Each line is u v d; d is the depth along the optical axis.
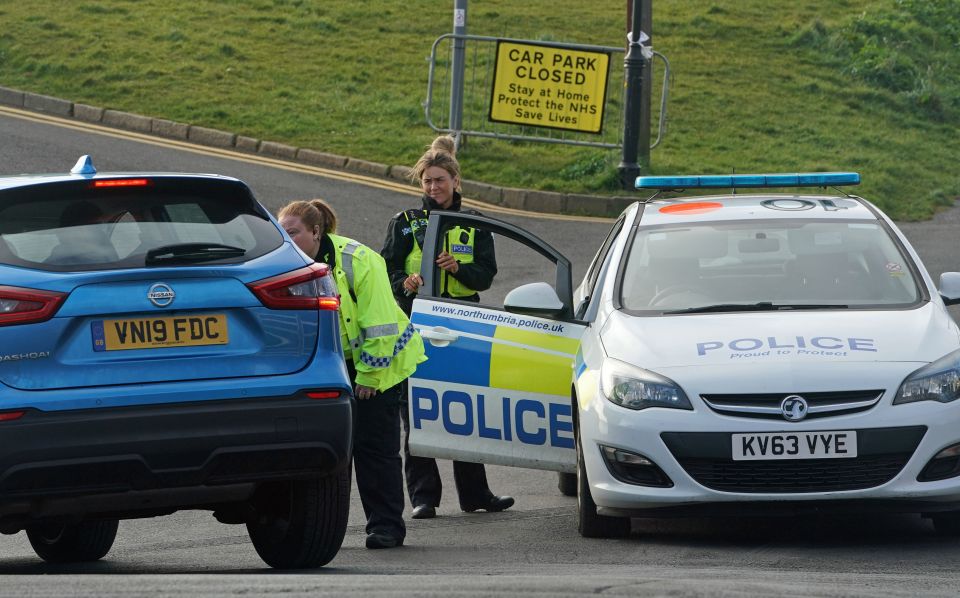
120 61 94.62
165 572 23.91
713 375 24.55
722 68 98.88
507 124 79.12
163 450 19.58
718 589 17.25
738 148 83.06
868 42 105.12
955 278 28.36
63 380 19.31
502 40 78.31
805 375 24.25
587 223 69.56
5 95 89.25
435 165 31.44
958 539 25.11
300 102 88.56
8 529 21.59
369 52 99.25
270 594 17.03
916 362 24.61
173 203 21.20
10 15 103.88
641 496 24.50
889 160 82.31
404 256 31.28
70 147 78.81
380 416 26.56
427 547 26.42
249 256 20.86
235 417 19.97
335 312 21.33
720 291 27.92
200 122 84.31
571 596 16.66
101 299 19.58
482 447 29.19
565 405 28.38
